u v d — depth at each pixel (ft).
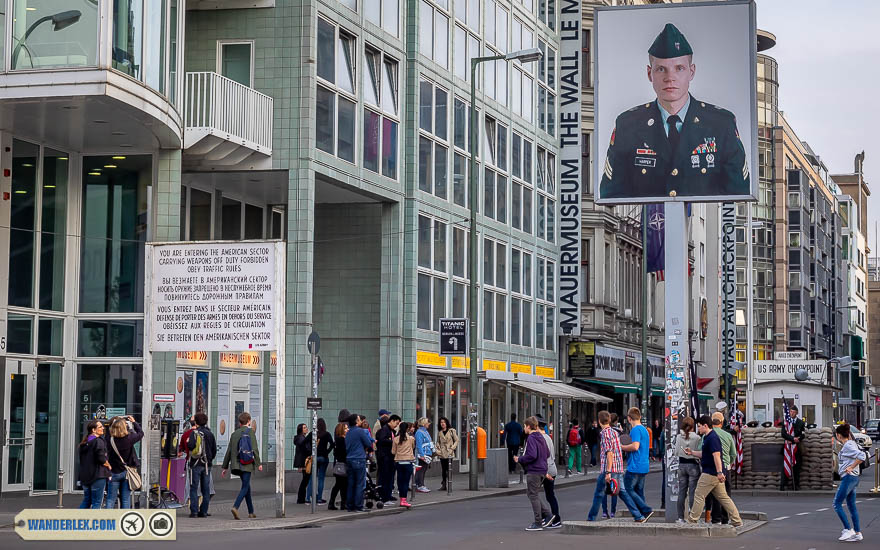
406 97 124.26
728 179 72.64
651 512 70.85
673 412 70.08
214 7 104.99
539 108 163.84
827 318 430.20
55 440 88.94
